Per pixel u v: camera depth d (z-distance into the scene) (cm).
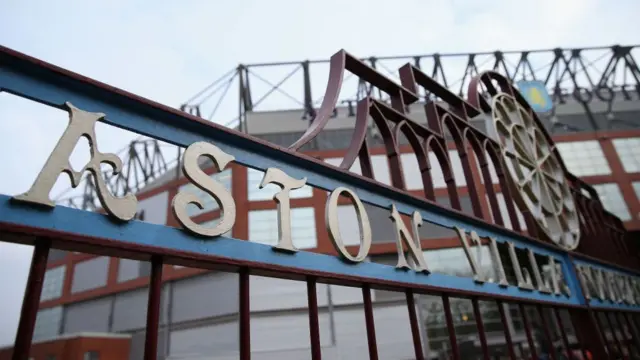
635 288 502
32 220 103
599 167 2445
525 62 2556
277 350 1873
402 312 1941
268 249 152
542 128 462
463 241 249
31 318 98
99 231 114
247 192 2212
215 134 157
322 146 2402
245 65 2528
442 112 299
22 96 118
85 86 128
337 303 1967
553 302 314
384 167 2292
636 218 2273
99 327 2717
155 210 2681
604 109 2716
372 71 257
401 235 208
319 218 2161
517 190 346
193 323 2253
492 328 1911
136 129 136
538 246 344
